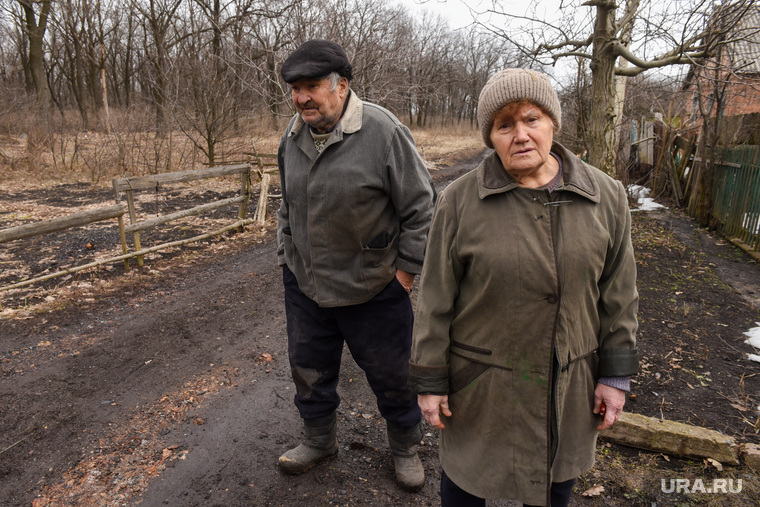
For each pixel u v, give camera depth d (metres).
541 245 1.32
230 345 3.79
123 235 5.32
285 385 3.25
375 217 1.99
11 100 15.20
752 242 6.34
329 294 2.05
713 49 6.84
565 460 1.46
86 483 2.34
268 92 11.59
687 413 2.89
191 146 13.80
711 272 5.58
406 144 1.97
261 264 5.77
